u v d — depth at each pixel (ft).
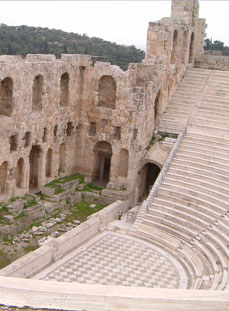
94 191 151.74
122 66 246.68
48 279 95.86
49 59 138.41
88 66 153.48
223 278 87.20
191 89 166.71
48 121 139.64
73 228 122.42
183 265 105.70
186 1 170.09
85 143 159.53
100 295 39.09
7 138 121.29
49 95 138.00
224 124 147.43
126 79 146.51
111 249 113.29
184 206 123.85
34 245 113.19
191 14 172.96
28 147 131.64
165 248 113.91
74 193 149.18
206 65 186.80
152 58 156.87
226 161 132.46
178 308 37.83
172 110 161.89
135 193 150.51
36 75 130.00
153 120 157.17
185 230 116.16
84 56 153.17
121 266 104.83
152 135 157.17
